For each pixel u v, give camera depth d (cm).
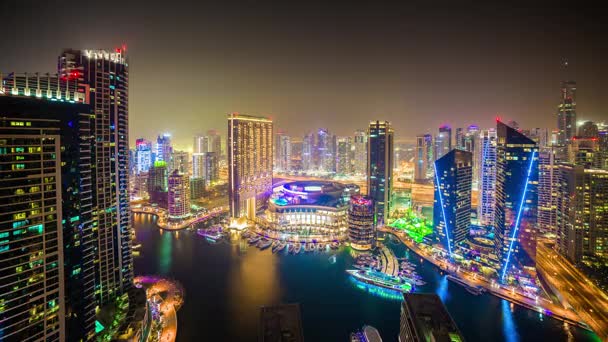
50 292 10550
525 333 16450
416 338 11650
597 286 19088
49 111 10725
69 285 11331
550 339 15950
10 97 9681
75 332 11606
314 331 16725
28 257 10000
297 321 11819
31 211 10062
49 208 10512
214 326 17050
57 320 10775
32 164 10094
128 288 17750
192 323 17312
